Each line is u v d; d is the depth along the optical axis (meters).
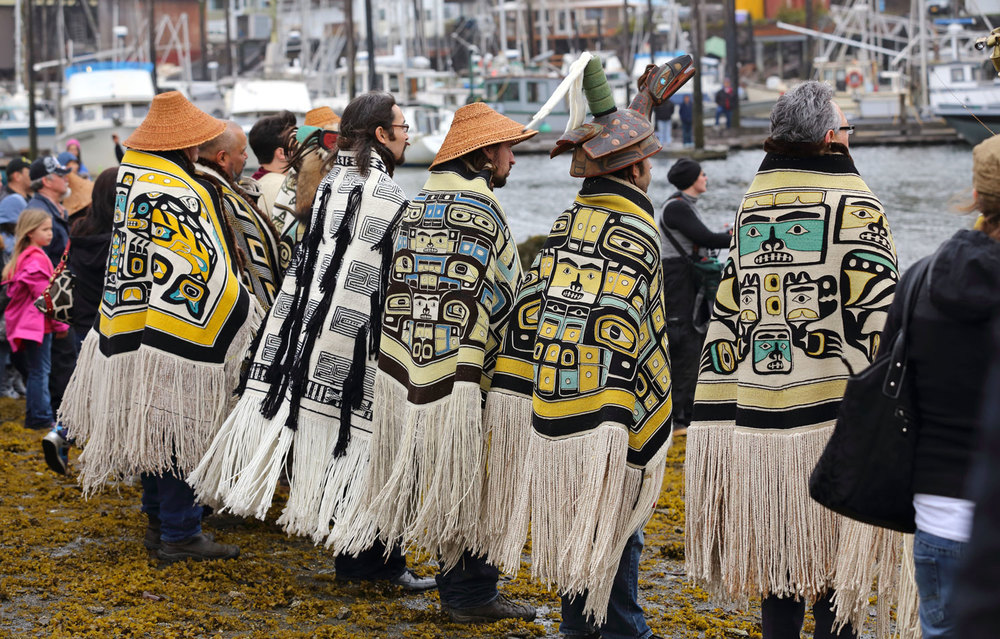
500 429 4.04
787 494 3.59
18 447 7.06
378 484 4.25
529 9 64.31
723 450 3.72
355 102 4.61
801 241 3.62
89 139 33.19
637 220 3.82
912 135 34.47
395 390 4.23
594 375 3.73
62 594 4.45
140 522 5.48
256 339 4.66
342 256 4.48
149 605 4.32
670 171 7.31
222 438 4.57
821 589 3.57
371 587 4.66
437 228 4.15
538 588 4.77
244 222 5.13
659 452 3.80
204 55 65.00
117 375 4.70
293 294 4.55
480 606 4.34
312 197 4.89
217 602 4.43
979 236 2.61
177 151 4.81
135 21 61.25
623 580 3.96
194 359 4.69
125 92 34.06
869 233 3.58
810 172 3.66
